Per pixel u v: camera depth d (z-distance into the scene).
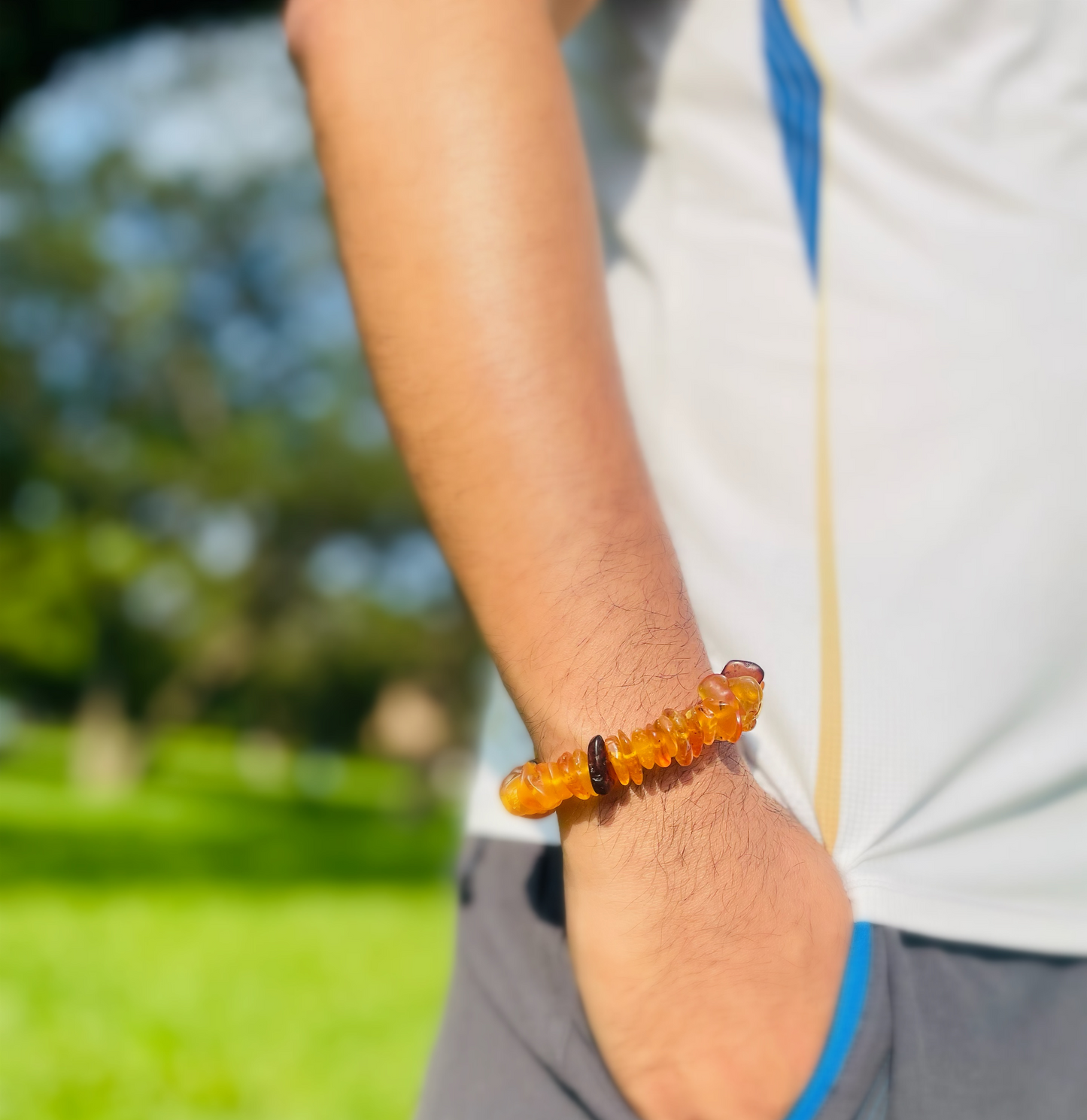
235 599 16.64
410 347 0.59
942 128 0.68
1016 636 0.64
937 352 0.66
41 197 13.77
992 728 0.64
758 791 0.60
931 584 0.65
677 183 0.71
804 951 0.58
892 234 0.68
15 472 14.59
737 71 0.69
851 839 0.62
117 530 15.80
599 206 0.72
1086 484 0.66
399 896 5.91
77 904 4.84
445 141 0.60
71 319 14.01
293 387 15.18
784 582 0.65
